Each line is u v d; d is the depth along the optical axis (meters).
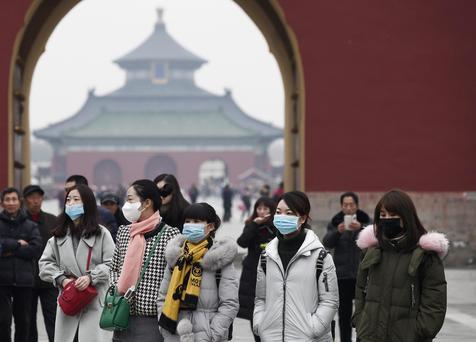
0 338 25.97
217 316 18.88
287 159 52.59
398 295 17.20
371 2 47.72
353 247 27.05
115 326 19.56
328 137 47.62
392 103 47.81
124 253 20.19
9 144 45.69
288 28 47.47
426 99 47.97
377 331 17.33
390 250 17.45
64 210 22.19
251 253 25.56
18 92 47.38
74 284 21.53
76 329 21.86
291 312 18.30
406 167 47.81
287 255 18.64
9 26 45.75
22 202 28.59
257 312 18.83
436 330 17.11
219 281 18.98
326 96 47.53
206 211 19.08
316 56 47.53
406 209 17.28
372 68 47.72
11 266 25.80
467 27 48.09
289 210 18.50
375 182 47.72
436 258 17.20
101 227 22.22
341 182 47.62
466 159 48.09
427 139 48.00
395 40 47.81
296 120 50.94
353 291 27.11
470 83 48.12
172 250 19.02
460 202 48.00
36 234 26.19
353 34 47.66
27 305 26.19
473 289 42.94
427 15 47.97
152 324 19.88
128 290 19.69
